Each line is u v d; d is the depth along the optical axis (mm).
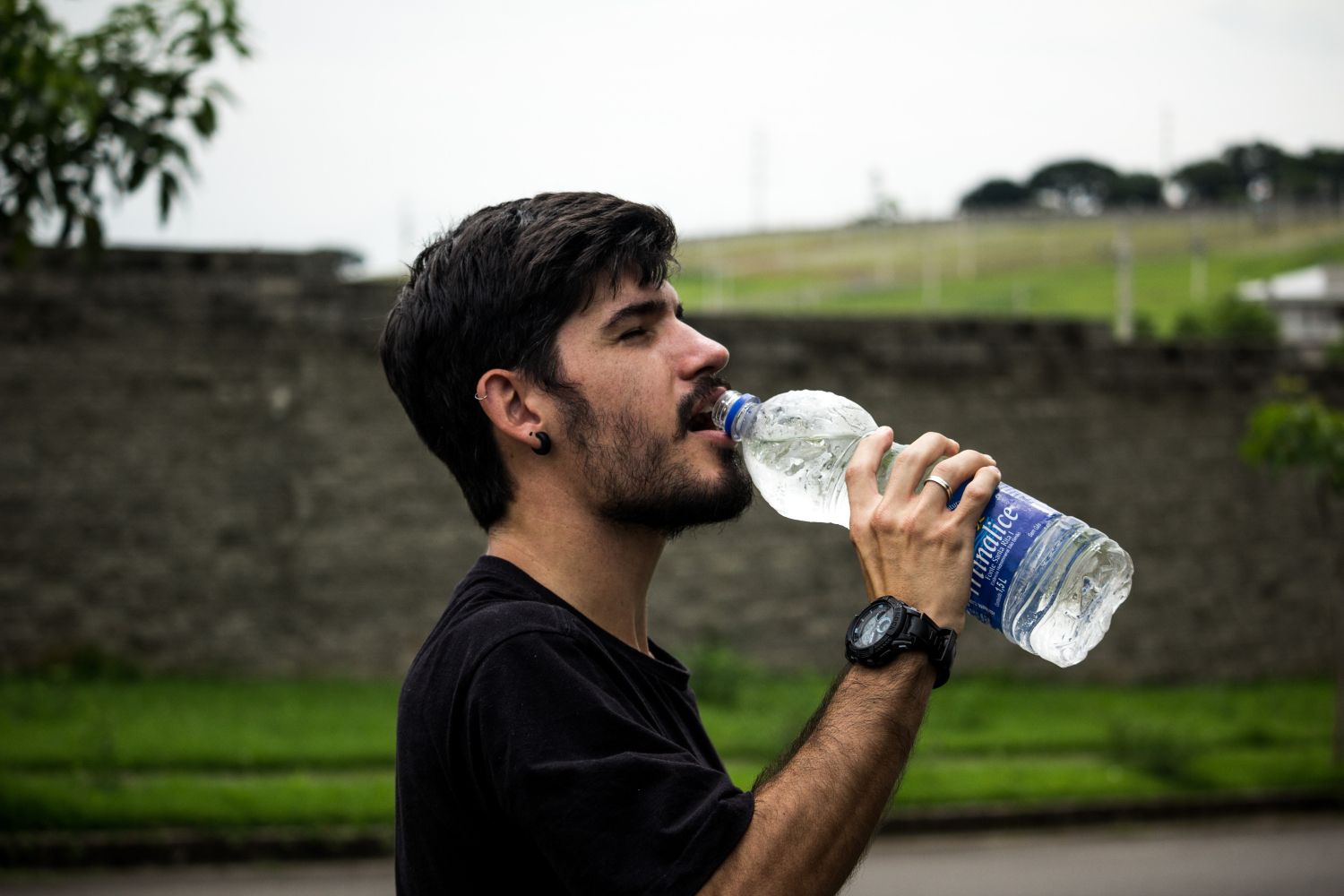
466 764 1490
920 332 15141
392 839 8445
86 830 8125
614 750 1443
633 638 1741
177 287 12883
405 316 1755
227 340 12992
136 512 12742
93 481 12656
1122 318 47812
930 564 1589
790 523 14688
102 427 12695
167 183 5605
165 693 11953
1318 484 12289
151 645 12719
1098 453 15812
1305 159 103250
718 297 47969
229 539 12938
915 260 59562
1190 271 60531
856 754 1460
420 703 1556
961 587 1590
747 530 14555
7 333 12492
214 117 5613
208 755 9695
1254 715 14000
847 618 14773
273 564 13031
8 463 12492
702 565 14398
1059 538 1670
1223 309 42938
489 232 1697
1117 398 15914
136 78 5516
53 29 5652
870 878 8273
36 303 12539
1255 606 16312
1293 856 9062
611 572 1700
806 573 14680
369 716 11398
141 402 12789
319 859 8273
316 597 13109
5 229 5777
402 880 1611
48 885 7473
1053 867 8617
